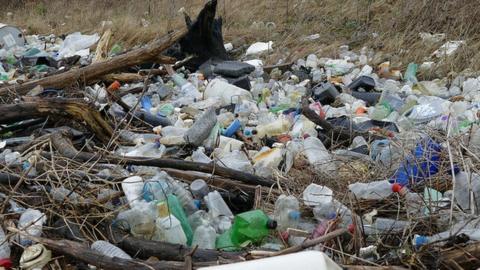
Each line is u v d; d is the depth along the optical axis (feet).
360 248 10.63
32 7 57.11
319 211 11.97
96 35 37.11
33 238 10.57
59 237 11.24
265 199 12.84
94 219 11.60
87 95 21.07
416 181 13.26
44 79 21.85
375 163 14.57
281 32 35.17
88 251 10.14
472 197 11.77
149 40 37.32
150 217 11.33
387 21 32.76
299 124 17.87
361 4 36.42
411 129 16.90
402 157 13.92
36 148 14.98
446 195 12.53
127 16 44.34
